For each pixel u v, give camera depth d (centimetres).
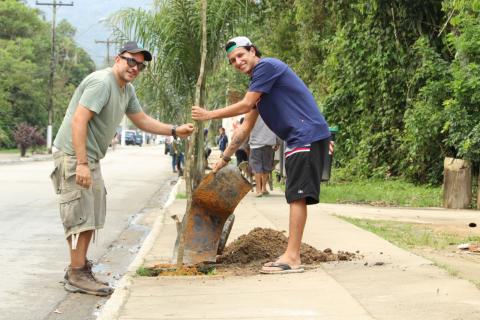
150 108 877
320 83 2352
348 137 2156
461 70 1520
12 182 2108
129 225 1241
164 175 2784
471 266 724
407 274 650
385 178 1970
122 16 862
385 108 1981
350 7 2022
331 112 2158
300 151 669
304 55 2400
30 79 5694
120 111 724
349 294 573
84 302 674
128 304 569
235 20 845
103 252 956
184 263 738
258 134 1538
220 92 948
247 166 735
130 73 718
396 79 1945
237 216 1175
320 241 877
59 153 707
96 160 714
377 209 1353
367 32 1964
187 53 841
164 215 1220
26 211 1379
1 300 677
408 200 1543
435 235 970
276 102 679
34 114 5950
